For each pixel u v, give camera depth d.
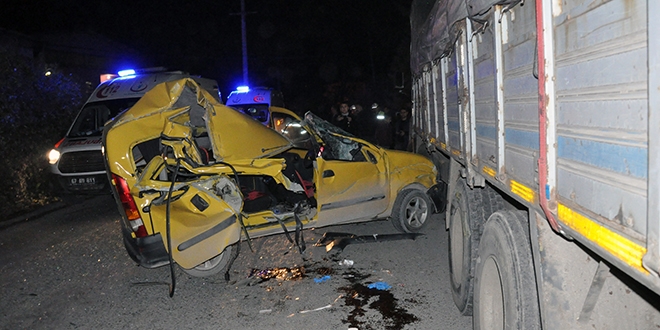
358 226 7.88
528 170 2.62
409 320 4.60
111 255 6.89
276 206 6.30
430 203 7.50
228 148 5.53
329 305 5.00
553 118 2.22
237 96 15.43
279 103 17.27
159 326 4.73
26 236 8.27
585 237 1.98
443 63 5.67
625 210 1.69
